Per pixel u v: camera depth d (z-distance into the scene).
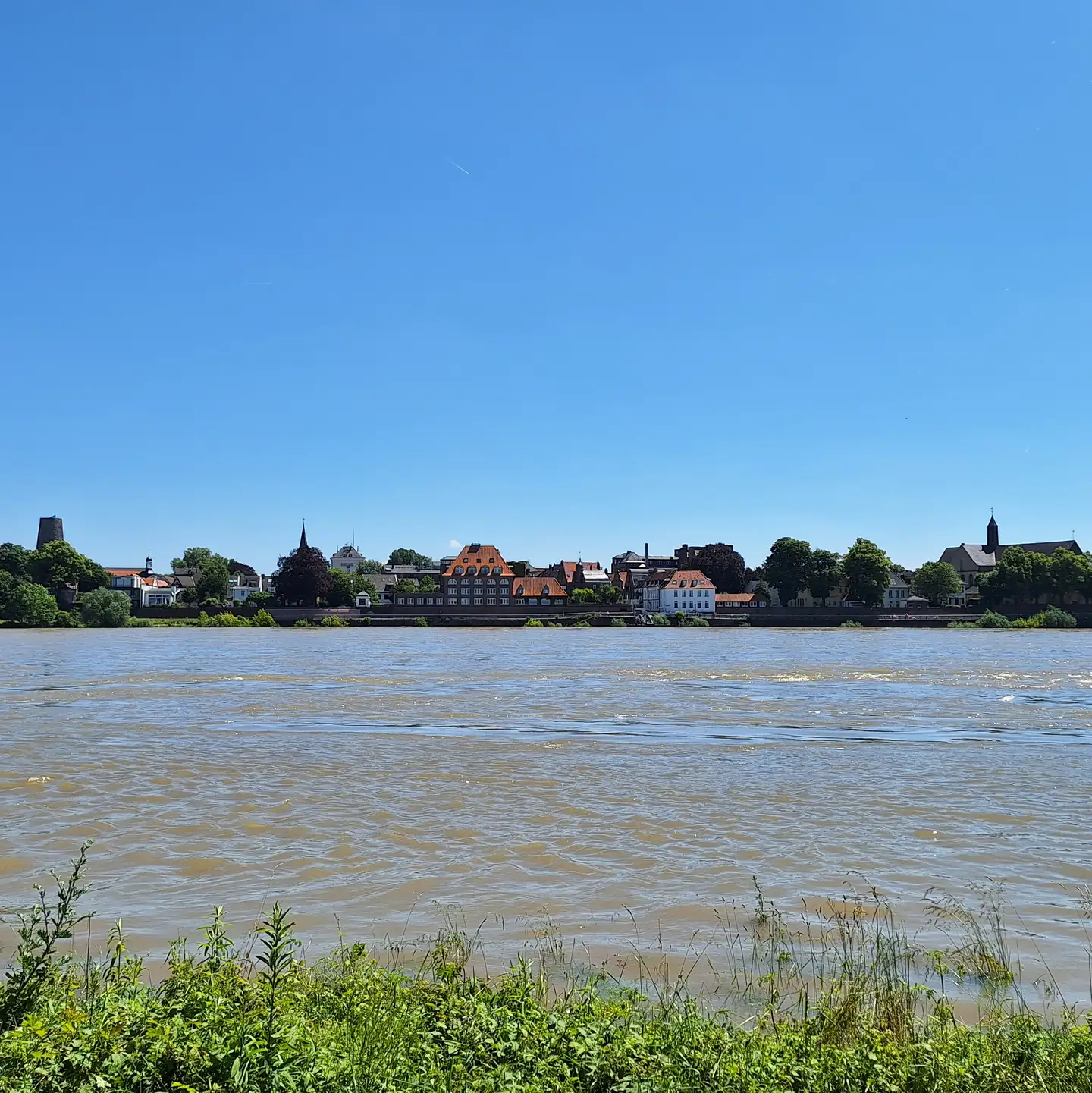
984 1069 10.48
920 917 18.22
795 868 21.64
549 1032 10.97
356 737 42.69
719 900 19.14
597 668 90.19
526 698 61.47
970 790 30.61
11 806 27.94
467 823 25.83
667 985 14.32
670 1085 9.94
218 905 18.72
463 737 43.16
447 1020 11.28
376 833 24.70
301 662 99.31
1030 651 126.75
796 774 33.62
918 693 65.69
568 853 22.75
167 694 63.75
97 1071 9.11
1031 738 43.16
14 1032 9.52
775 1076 10.22
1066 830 25.34
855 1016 12.27
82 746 39.97
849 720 49.94
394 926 17.50
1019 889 20.09
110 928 17.12
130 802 28.41
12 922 17.38
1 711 53.53
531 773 33.62
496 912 18.34
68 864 21.69
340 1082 9.47
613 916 18.14
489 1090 9.70
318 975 13.76
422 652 121.56
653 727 46.91
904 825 25.77
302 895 19.41
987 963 15.49
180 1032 9.77
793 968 15.38
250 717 50.81
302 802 28.45
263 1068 9.30
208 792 30.05
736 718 50.56
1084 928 17.55
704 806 28.16
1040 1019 12.97
